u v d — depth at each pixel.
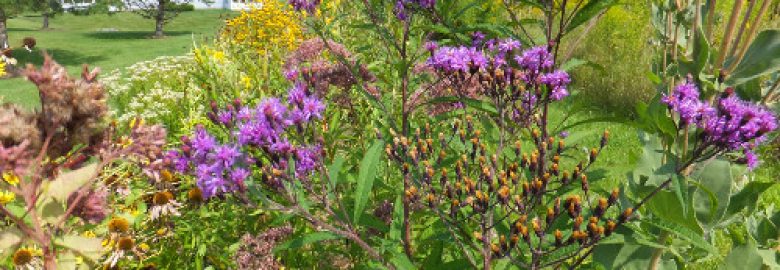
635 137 7.37
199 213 3.82
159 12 35.81
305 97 2.35
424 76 3.48
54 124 1.85
